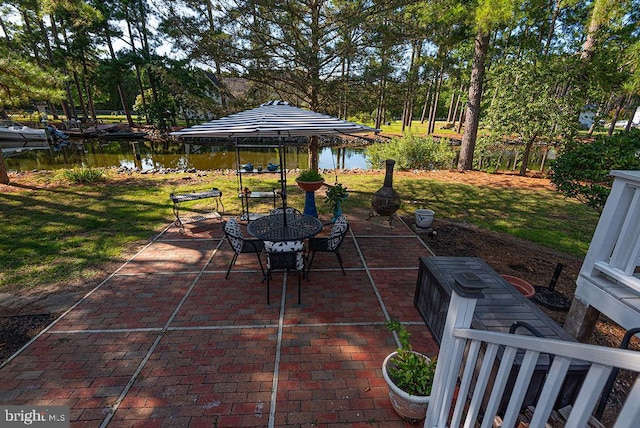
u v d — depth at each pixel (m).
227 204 8.12
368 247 5.79
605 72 9.70
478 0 8.72
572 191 4.27
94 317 3.77
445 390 2.06
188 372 2.97
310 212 6.52
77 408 2.60
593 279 2.86
